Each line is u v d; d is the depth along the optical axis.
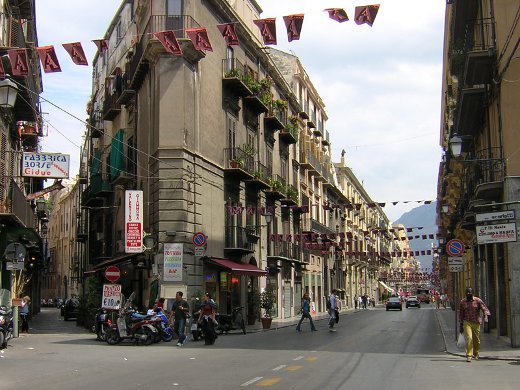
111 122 37.53
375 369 12.91
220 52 30.95
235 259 31.34
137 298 28.73
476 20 22.48
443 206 35.81
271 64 39.25
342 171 73.12
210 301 20.31
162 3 27.11
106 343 20.78
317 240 45.72
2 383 11.18
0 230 23.81
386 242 113.81
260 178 34.00
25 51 14.43
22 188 29.58
